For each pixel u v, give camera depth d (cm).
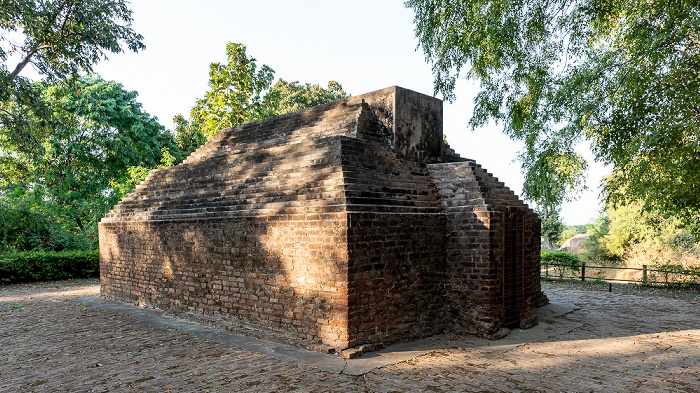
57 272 1880
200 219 1023
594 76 1157
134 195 1357
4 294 1484
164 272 1130
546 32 1130
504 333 866
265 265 871
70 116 2559
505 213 910
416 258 866
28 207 2259
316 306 781
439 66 1220
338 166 822
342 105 1066
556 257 1936
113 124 2820
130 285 1257
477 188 915
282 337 825
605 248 2730
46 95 2528
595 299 1330
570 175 1248
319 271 776
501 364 704
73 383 634
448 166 981
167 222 1120
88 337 891
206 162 1152
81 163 2766
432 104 1073
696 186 1100
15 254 1845
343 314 739
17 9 1617
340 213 744
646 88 1070
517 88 1231
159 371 680
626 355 753
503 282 889
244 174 1023
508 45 1136
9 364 725
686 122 979
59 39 1792
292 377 643
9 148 2364
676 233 2256
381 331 792
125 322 1020
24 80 1756
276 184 914
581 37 1117
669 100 1045
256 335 858
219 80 2531
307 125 1104
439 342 828
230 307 944
